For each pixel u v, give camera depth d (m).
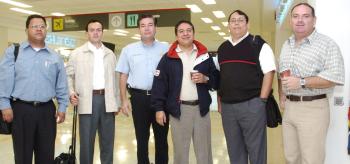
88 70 3.97
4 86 3.29
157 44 4.01
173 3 9.96
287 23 8.84
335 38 3.13
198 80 3.20
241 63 3.17
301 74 2.82
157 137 3.96
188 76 3.35
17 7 10.61
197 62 3.34
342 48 3.11
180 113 3.35
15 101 3.32
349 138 3.00
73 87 4.06
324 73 2.67
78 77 3.98
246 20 3.22
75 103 3.96
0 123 3.33
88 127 3.96
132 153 5.78
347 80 3.09
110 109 4.03
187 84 3.35
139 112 3.92
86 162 3.98
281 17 9.03
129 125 9.11
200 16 12.44
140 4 10.02
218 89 3.44
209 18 12.88
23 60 3.33
